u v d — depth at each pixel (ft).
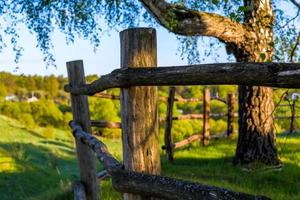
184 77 6.26
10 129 129.39
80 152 15.90
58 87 323.57
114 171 7.90
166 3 21.54
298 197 19.16
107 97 26.25
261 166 26.05
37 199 28.60
